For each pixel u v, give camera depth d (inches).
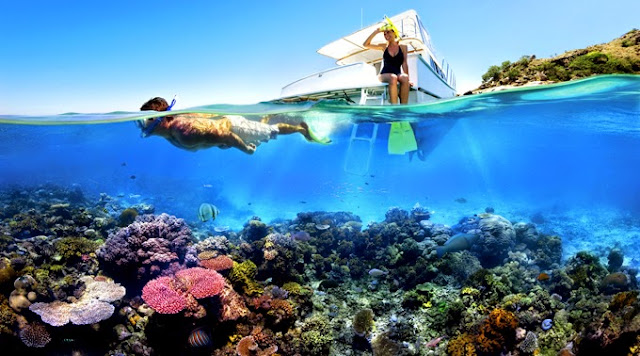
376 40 416.2
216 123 188.7
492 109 437.1
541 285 307.4
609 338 199.9
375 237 410.9
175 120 187.8
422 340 256.7
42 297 234.1
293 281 324.5
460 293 290.8
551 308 259.8
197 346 231.5
